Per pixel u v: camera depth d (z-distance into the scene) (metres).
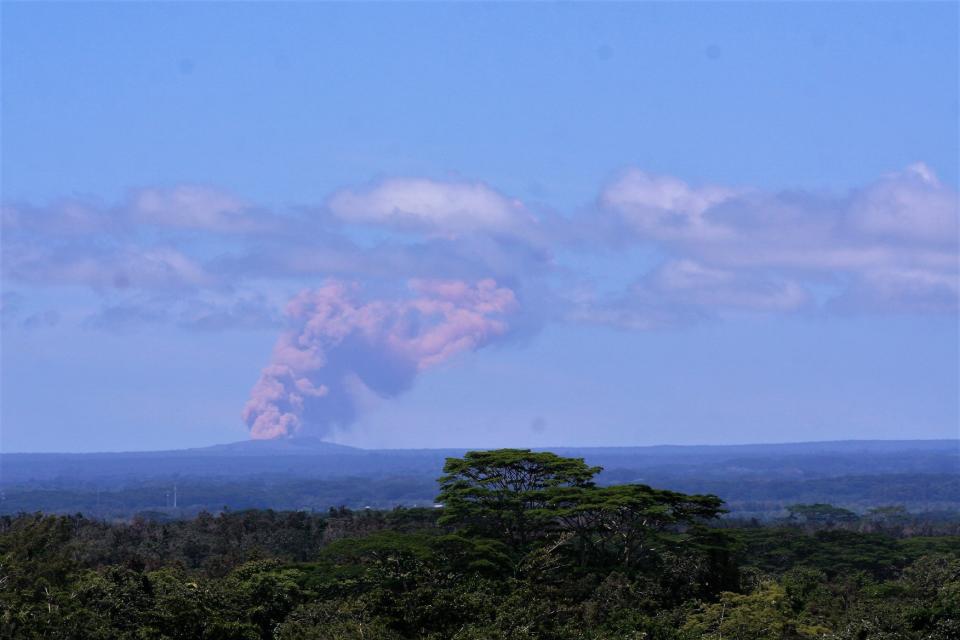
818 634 146.75
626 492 173.00
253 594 150.88
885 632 147.25
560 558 170.62
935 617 150.88
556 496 175.38
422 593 140.50
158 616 133.00
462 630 133.75
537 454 187.12
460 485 184.12
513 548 178.62
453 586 148.12
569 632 138.12
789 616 153.62
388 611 139.50
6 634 116.25
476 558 164.38
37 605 122.44
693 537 174.62
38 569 136.62
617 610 151.25
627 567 169.75
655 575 167.50
